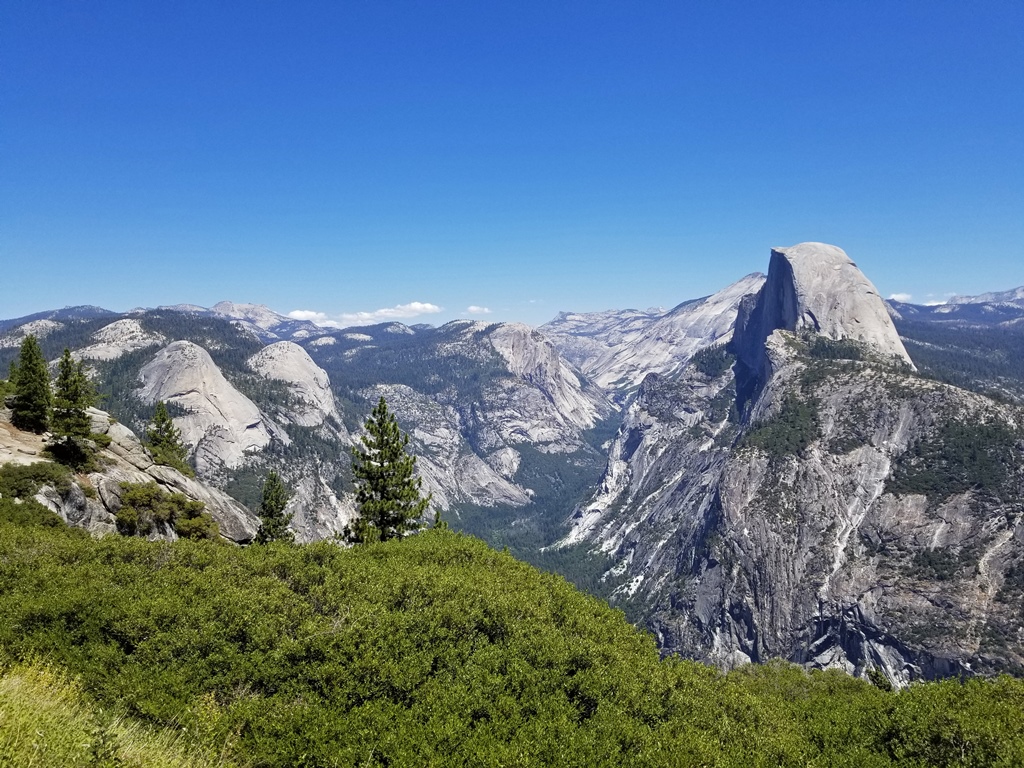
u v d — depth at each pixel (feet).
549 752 43.78
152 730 39.99
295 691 46.42
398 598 60.13
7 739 31.09
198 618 49.83
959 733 52.90
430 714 45.78
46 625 46.96
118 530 120.26
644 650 66.44
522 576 75.61
